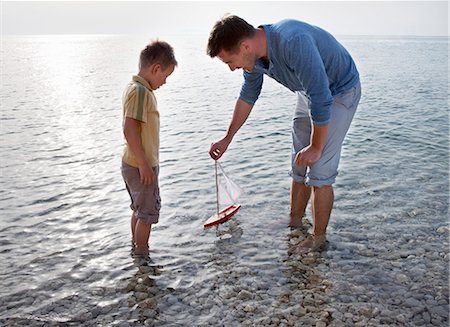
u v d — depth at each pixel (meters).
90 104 9.64
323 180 3.36
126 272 3.19
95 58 24.11
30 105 9.40
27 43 46.34
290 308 2.77
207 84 13.32
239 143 6.36
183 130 7.23
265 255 3.38
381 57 22.31
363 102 9.43
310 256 3.35
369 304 2.79
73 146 6.22
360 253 3.38
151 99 3.26
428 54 24.58
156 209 3.38
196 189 4.61
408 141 6.28
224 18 2.94
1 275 3.15
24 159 5.61
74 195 4.48
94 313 2.76
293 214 3.85
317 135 3.02
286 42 2.84
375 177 4.84
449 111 8.38
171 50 3.37
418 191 4.47
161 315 2.73
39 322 2.68
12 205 4.24
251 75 3.57
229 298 2.88
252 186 4.68
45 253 3.43
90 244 3.56
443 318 2.66
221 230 3.77
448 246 3.46
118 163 5.46
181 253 3.43
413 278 3.06
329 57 3.11
